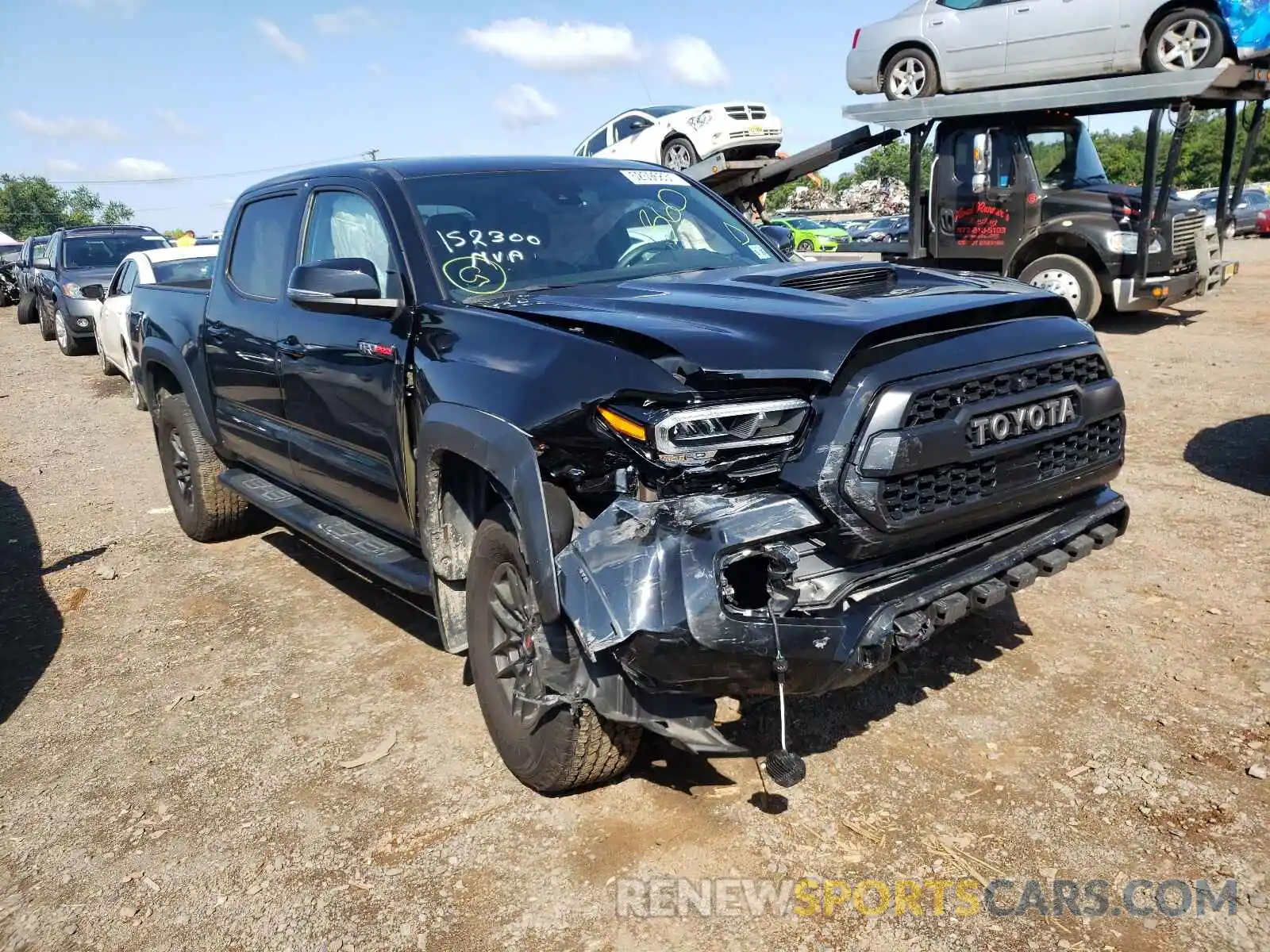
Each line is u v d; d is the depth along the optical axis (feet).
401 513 12.09
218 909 9.02
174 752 11.84
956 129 39.22
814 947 8.02
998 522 9.57
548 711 9.47
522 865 9.26
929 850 9.05
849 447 8.18
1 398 40.04
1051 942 7.89
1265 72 34.32
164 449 20.04
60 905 9.25
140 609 16.52
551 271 12.23
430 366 10.74
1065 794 9.70
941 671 12.24
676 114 52.24
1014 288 10.25
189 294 18.61
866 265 11.04
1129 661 12.26
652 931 8.31
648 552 8.04
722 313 9.09
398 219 12.15
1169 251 36.47
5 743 12.43
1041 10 36.04
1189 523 17.01
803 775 7.96
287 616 15.78
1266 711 10.94
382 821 10.12
